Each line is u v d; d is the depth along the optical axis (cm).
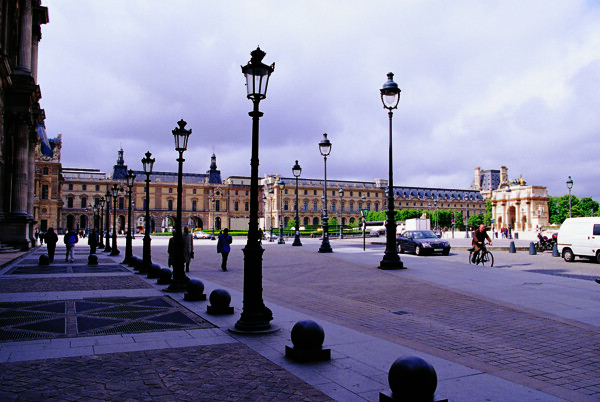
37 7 4044
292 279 1756
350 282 1636
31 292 1389
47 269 2197
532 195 12531
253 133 880
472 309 1124
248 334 831
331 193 16912
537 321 988
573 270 2127
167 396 527
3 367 633
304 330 676
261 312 862
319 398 522
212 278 1858
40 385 561
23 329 872
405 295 1337
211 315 1019
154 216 15238
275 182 15825
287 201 16125
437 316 1042
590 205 13512
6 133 3366
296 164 4278
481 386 569
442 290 1411
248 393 538
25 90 3391
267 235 7238
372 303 1215
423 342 807
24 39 3497
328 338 812
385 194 18025
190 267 2395
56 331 856
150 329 879
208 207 15938
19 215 3388
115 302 1203
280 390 548
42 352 711
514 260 2716
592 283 1538
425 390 469
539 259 2811
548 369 652
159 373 612
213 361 670
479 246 2203
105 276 1877
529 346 784
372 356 698
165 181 15838
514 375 619
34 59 4125
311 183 16725
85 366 641
